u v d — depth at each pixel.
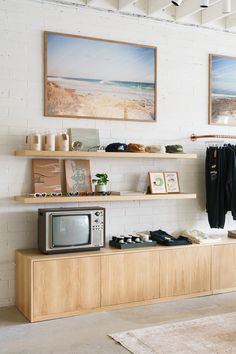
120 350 3.56
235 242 5.26
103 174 4.84
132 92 5.20
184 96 5.54
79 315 4.39
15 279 4.66
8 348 3.58
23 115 4.68
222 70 5.77
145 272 4.73
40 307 4.22
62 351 3.53
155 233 5.19
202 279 5.07
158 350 3.54
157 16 5.30
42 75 4.75
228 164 5.46
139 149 4.96
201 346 3.63
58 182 4.78
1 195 4.60
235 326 4.08
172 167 5.51
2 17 4.56
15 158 4.65
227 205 5.47
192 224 5.64
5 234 4.62
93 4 4.93
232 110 5.86
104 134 5.08
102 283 4.51
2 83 4.58
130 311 4.52
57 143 4.66
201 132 5.67
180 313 4.46
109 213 5.14
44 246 4.38
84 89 4.95
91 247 4.57
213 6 5.34
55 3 4.79
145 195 4.96
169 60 5.44
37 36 4.72
